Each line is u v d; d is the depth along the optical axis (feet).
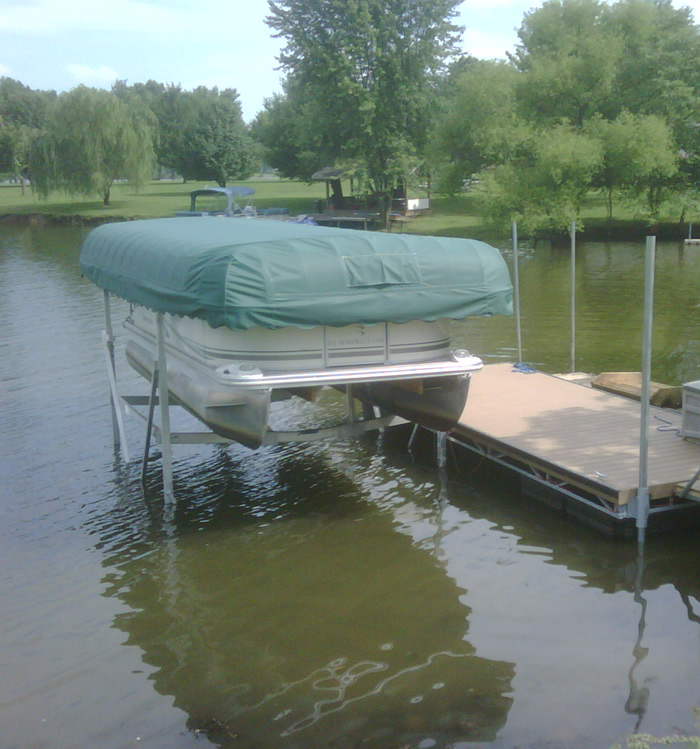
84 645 21.71
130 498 32.09
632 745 16.97
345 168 151.43
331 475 34.19
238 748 17.44
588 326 61.46
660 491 26.35
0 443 38.42
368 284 26.30
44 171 192.13
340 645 21.26
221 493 32.53
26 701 19.35
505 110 130.31
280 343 27.09
